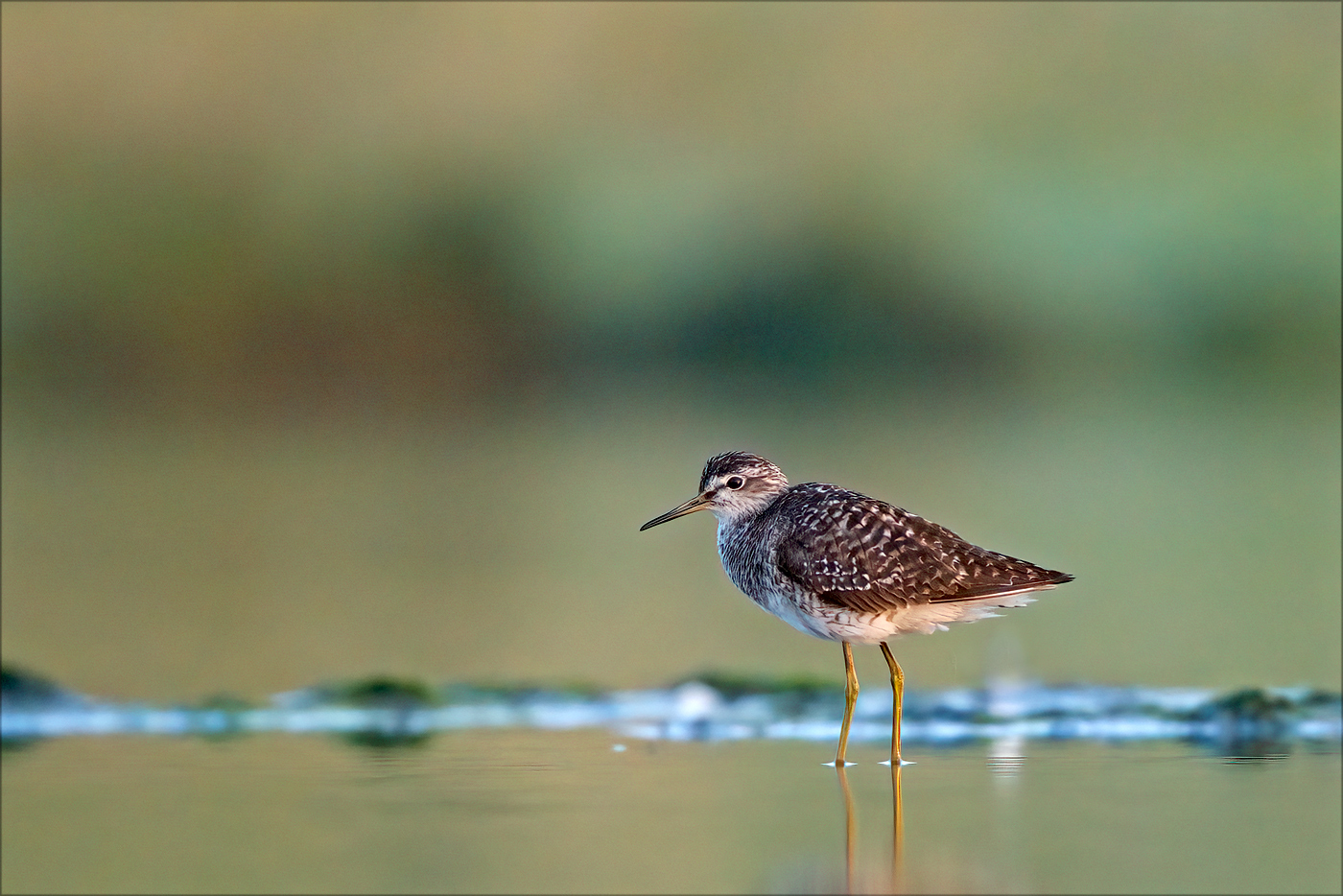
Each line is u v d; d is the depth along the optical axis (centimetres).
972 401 2881
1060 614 1456
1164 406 2806
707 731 1069
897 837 780
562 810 839
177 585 1591
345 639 1372
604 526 1944
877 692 1172
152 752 996
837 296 2961
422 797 871
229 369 2933
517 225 2986
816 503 1012
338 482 2239
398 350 2966
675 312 2978
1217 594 1530
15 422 2769
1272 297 2908
